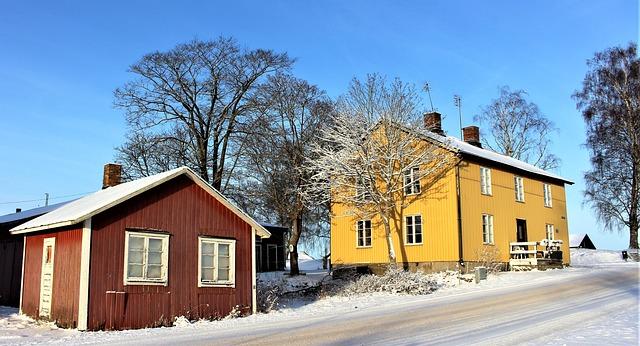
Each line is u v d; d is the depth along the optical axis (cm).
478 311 1800
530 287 2528
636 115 4750
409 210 3450
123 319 1723
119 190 2061
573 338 1188
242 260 2073
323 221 5219
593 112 4888
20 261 2597
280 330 1547
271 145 3934
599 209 4944
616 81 4819
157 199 1870
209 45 3759
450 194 3269
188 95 3750
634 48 4838
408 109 3344
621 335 1199
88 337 1502
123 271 1753
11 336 1537
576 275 3016
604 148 4881
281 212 4250
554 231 4144
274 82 3984
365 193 3375
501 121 5953
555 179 4269
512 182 3766
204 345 1299
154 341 1385
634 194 4766
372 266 3569
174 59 3697
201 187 1992
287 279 3725
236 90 3850
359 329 1509
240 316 2014
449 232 3241
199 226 1964
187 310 1877
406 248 3419
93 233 1712
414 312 1866
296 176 3947
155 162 4378
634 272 3119
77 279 1709
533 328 1392
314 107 4028
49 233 1933
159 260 1845
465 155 3334
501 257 3500
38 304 1933
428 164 3394
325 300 2583
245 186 4178
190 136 3881
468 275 3003
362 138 3334
